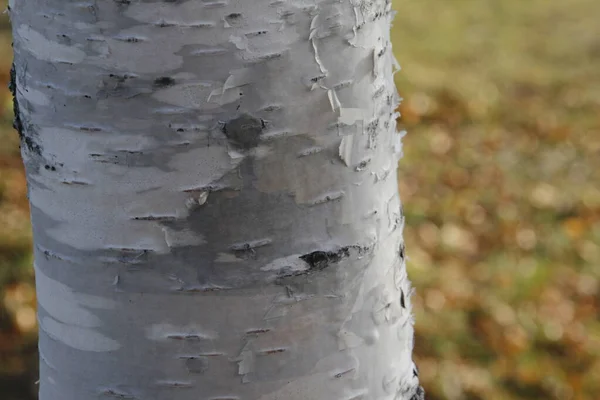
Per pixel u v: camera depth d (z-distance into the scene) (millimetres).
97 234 1128
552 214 3889
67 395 1179
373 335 1181
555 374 2787
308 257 1135
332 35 1112
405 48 6289
